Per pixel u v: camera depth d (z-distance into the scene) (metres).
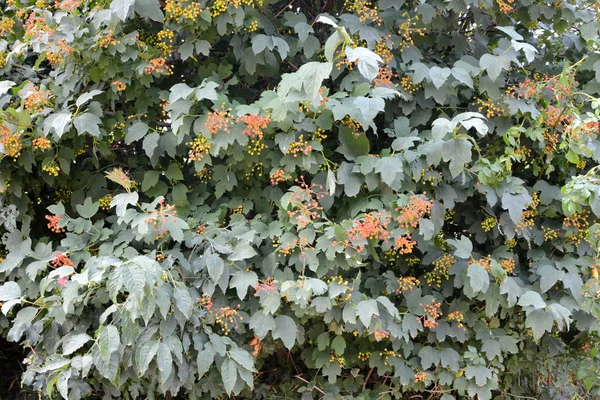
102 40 2.90
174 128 2.90
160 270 2.41
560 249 3.56
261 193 3.39
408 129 3.21
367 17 3.25
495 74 3.08
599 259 3.38
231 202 3.42
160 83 3.48
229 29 3.25
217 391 3.09
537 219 3.70
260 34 3.17
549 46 4.07
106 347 2.43
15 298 2.71
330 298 2.88
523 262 3.87
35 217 3.64
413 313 3.27
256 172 3.39
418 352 3.42
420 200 2.88
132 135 3.13
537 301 3.00
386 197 3.04
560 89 3.34
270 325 2.89
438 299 3.49
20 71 3.41
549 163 3.47
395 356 3.44
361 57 2.42
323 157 3.03
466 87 3.47
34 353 2.94
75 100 3.15
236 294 3.14
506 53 3.12
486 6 3.27
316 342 3.36
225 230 3.05
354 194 3.00
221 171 3.26
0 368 3.99
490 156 3.44
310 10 3.87
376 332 2.99
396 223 2.99
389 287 3.35
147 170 3.57
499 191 3.20
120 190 3.50
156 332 2.69
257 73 3.48
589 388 3.68
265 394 3.69
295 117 2.84
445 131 2.75
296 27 3.24
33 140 2.95
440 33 3.60
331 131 3.37
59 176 3.39
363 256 3.03
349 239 2.84
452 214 3.71
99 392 3.27
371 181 2.98
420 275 3.75
